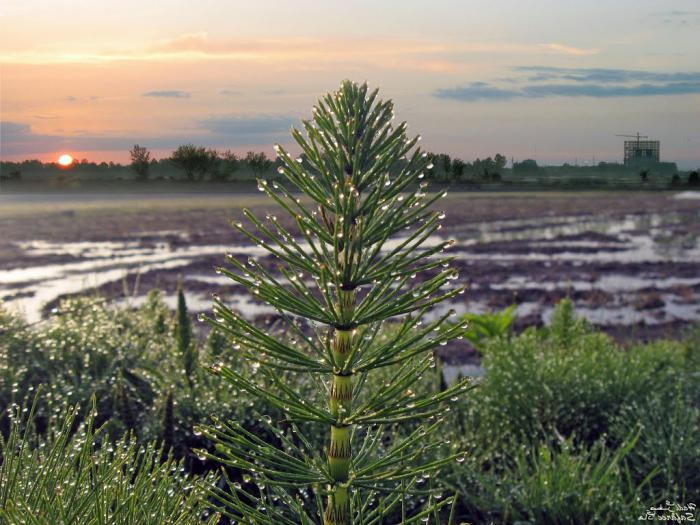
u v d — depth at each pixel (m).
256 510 1.74
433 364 1.70
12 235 30.48
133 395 4.67
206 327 8.03
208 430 1.65
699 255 23.38
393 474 1.66
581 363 6.17
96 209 54.09
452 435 4.54
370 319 1.62
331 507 1.69
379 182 1.60
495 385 5.90
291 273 1.63
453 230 33.59
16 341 5.30
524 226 36.38
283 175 1.65
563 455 4.48
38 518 1.54
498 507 4.05
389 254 1.66
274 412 4.25
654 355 6.89
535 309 14.10
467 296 15.24
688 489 4.43
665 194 84.19
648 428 4.95
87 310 6.86
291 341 1.77
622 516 3.92
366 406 1.63
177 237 29.89
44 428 3.92
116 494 1.74
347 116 1.65
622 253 24.00
